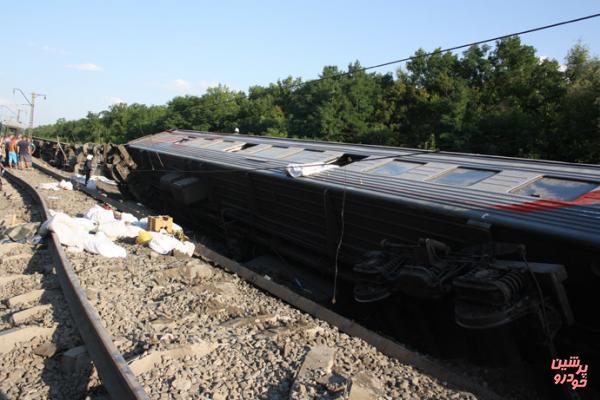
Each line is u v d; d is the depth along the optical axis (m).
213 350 5.15
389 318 7.45
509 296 4.98
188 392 4.30
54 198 15.55
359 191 7.52
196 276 7.96
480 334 6.05
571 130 29.61
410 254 6.74
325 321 6.58
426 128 38.59
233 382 4.51
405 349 5.57
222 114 49.81
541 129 32.09
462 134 34.78
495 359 6.00
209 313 6.29
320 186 8.30
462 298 5.38
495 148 32.69
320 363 4.73
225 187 12.01
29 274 7.59
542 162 7.18
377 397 4.34
